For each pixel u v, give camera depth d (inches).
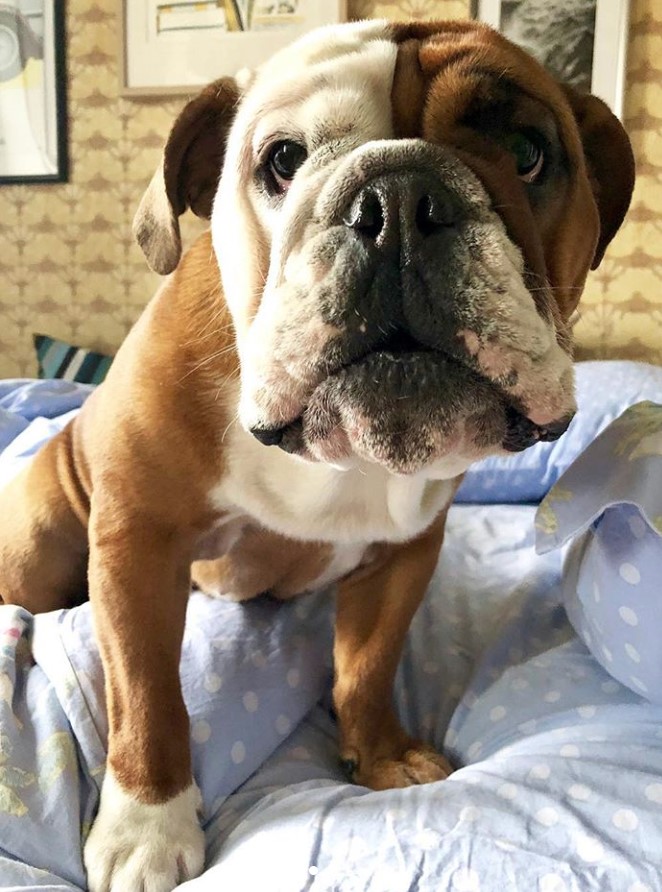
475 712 40.5
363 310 25.2
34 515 48.4
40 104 105.5
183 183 39.6
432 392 25.7
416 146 26.4
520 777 32.3
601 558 37.4
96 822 32.8
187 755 34.5
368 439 26.3
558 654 42.1
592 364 78.1
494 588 51.1
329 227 26.3
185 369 36.1
